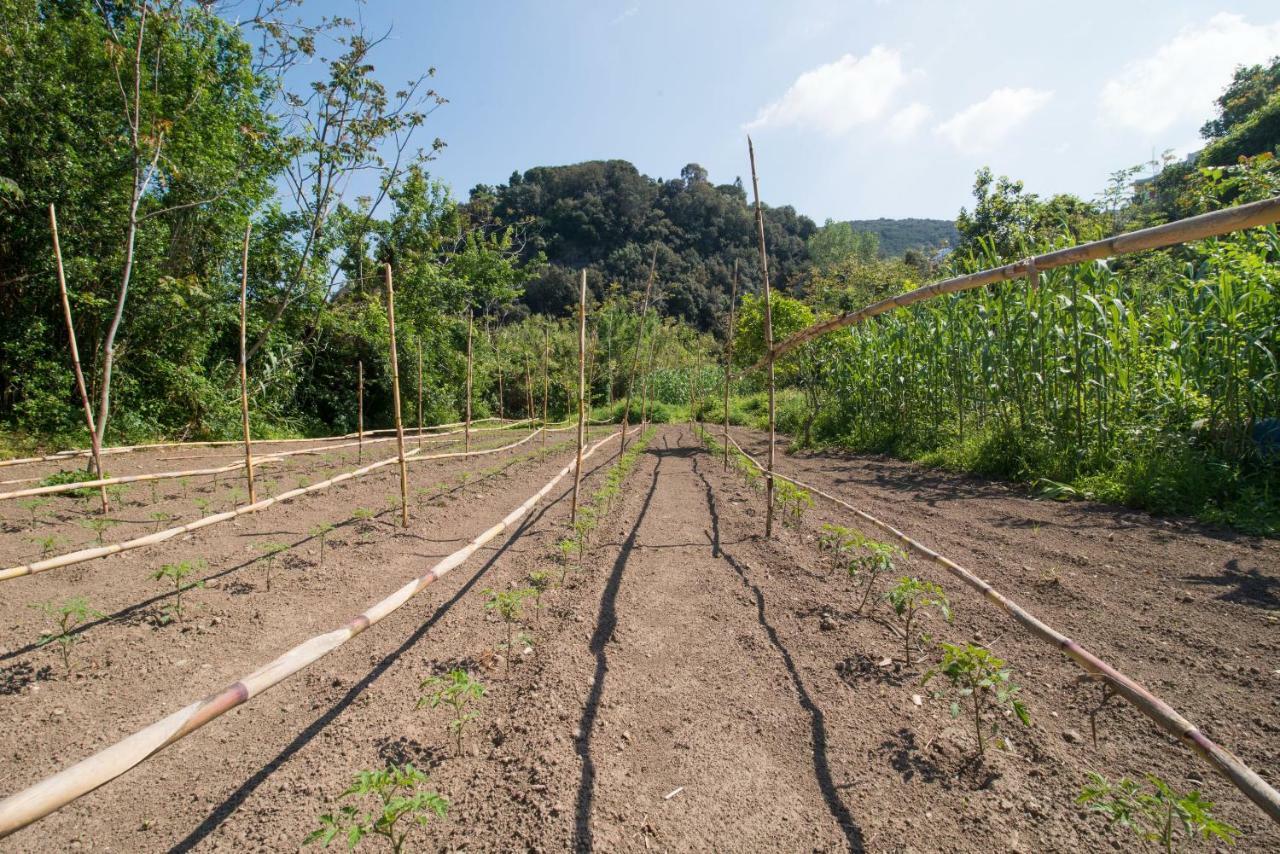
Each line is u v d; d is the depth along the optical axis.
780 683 2.89
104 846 2.00
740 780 2.23
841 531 4.33
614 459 11.92
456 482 8.78
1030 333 7.67
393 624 3.70
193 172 11.47
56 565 4.39
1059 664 2.97
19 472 8.25
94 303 10.21
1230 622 3.31
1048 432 7.43
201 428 12.93
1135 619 3.41
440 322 20.69
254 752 2.48
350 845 1.73
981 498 6.65
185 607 3.93
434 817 2.08
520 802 2.12
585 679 2.94
